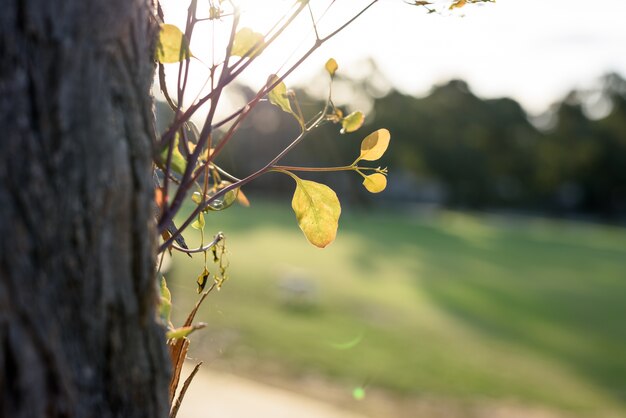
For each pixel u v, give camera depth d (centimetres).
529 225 5750
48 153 77
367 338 1467
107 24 82
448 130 6544
